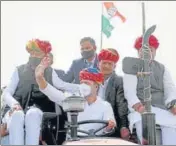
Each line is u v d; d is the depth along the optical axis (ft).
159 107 17.44
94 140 12.37
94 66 21.16
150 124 12.81
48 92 16.75
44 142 17.02
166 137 17.06
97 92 18.25
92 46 21.22
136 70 13.73
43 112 16.96
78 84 19.45
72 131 12.73
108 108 16.78
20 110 15.51
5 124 16.10
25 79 17.70
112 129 15.23
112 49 19.74
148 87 13.39
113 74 19.34
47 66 17.21
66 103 12.79
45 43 17.98
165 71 18.22
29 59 17.92
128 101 17.34
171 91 17.88
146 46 13.78
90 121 14.93
